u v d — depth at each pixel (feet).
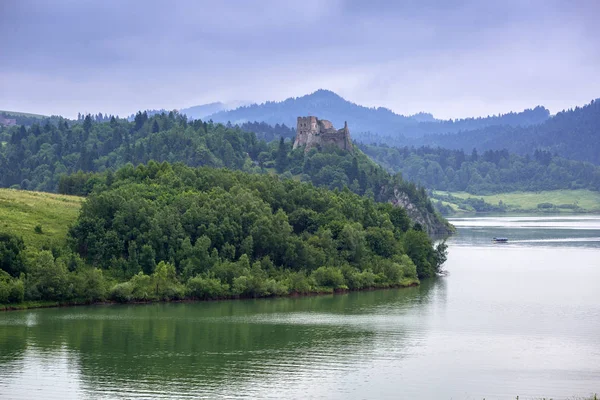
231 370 390.42
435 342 456.45
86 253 609.01
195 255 607.37
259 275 609.42
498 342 457.27
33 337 451.12
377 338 464.24
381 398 349.61
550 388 367.25
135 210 631.15
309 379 376.89
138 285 567.18
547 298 616.39
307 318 525.34
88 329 474.90
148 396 347.77
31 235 605.73
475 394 357.20
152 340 451.12
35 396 346.54
